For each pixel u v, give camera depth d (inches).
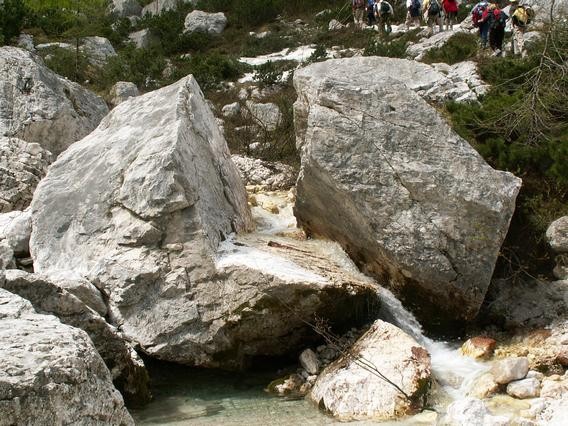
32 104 405.7
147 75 777.6
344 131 273.9
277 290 237.0
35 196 280.5
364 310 262.5
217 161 304.2
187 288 245.9
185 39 1018.7
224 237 274.5
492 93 404.2
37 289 217.2
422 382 219.6
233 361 248.4
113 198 264.4
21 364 149.7
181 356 245.1
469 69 503.5
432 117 279.0
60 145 414.3
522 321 273.1
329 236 306.5
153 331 244.5
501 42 579.8
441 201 267.0
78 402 155.4
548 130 341.4
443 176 268.2
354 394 217.0
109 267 251.1
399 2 970.7
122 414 172.1
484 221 265.4
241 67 794.2
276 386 236.7
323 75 366.9
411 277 269.6
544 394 217.5
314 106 280.7
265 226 346.6
